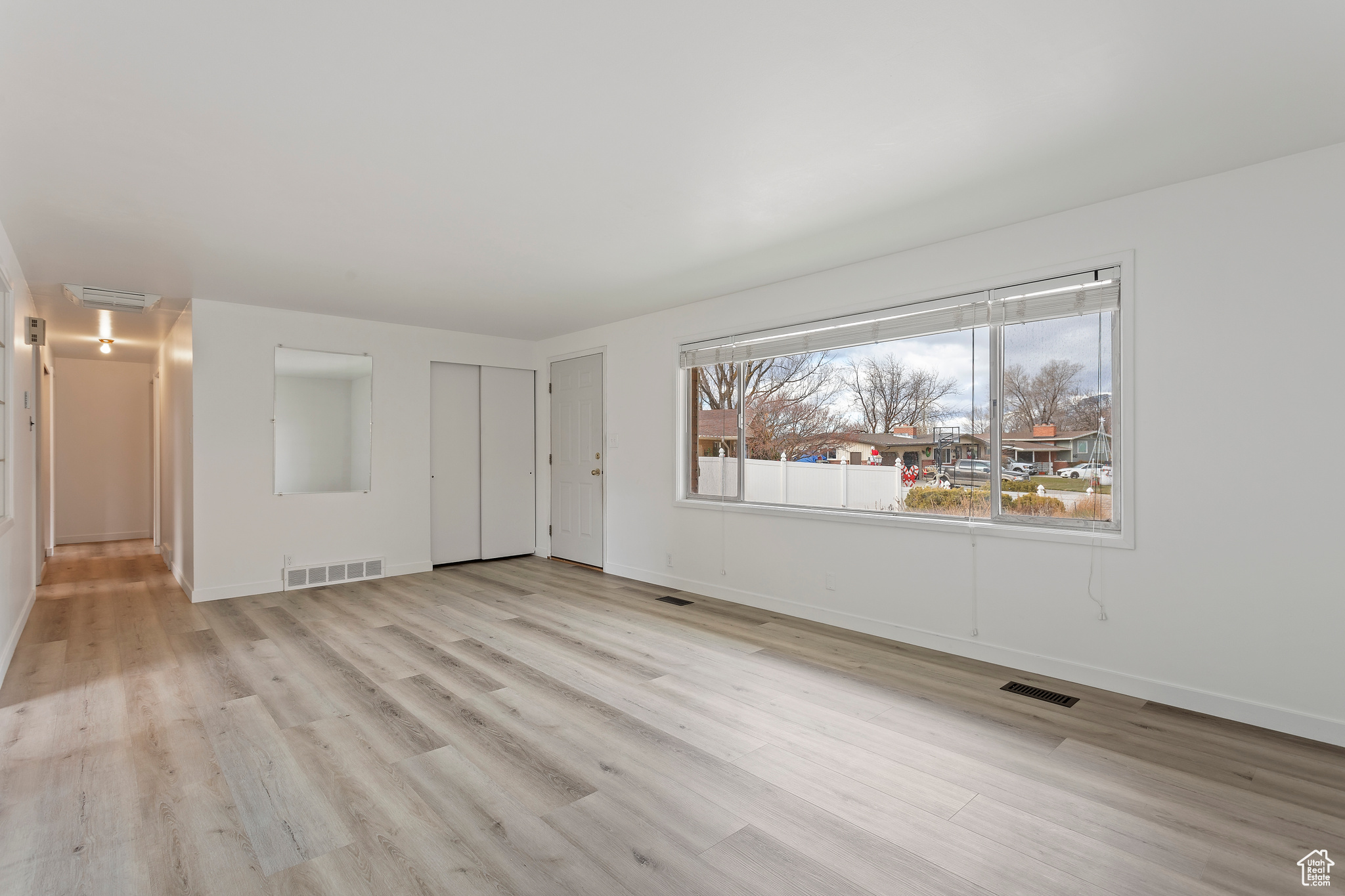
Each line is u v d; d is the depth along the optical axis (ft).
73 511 26.45
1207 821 6.74
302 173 8.91
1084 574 10.44
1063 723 9.06
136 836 6.44
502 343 22.20
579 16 5.70
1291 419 8.64
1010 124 7.72
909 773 7.75
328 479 18.30
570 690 10.34
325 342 18.30
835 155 8.51
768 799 7.18
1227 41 6.07
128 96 6.94
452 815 6.84
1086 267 10.30
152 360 26.12
